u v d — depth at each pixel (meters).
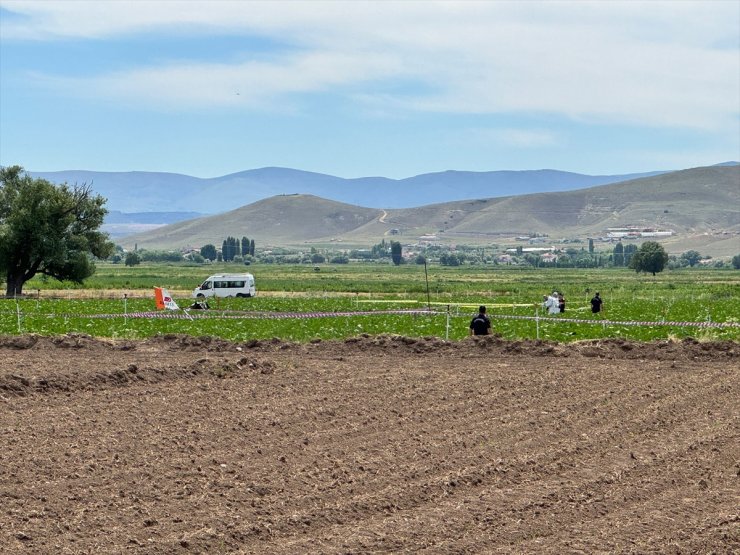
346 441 22.16
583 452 21.56
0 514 16.44
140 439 21.84
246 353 38.25
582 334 49.81
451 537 15.98
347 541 15.68
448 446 21.78
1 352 37.69
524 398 27.73
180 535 15.77
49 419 23.78
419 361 35.72
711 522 16.88
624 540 15.98
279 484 18.62
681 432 23.66
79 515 16.53
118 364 33.94
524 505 17.64
